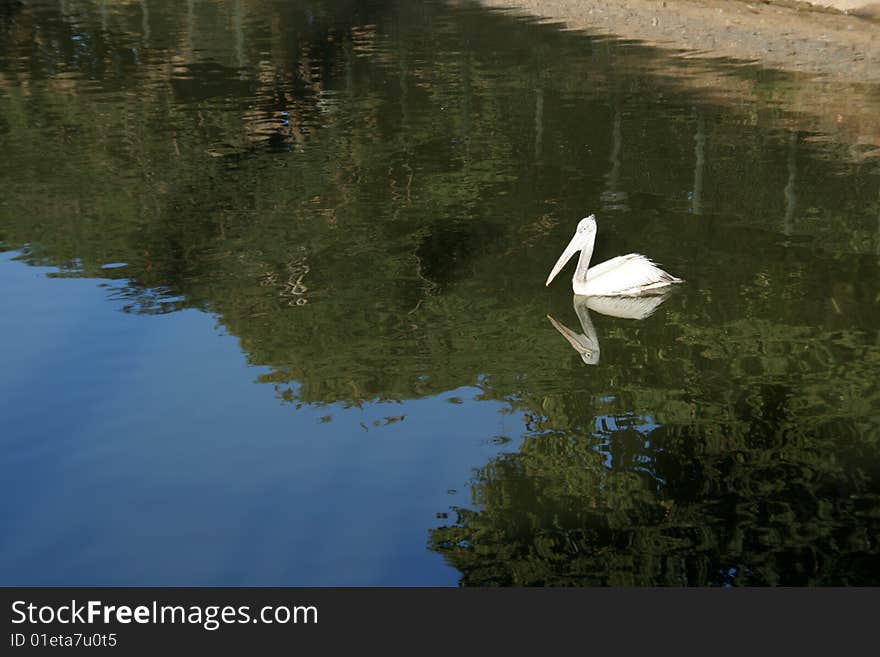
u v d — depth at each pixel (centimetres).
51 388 852
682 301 1023
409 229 1256
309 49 2589
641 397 828
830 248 1151
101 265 1146
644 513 672
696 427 778
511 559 631
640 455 742
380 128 1767
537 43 2572
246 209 1343
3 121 1861
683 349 916
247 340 949
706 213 1282
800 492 693
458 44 2598
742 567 620
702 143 1606
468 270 1120
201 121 1839
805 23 2686
